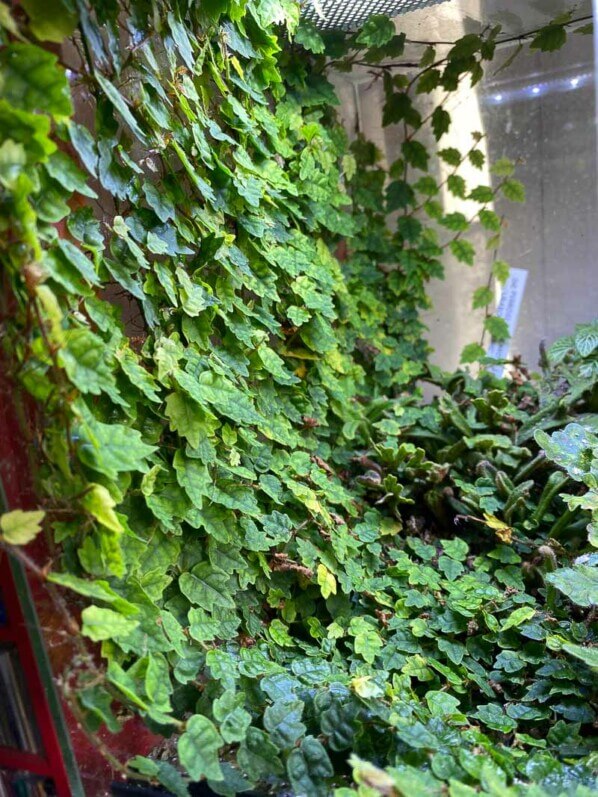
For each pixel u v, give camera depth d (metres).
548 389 2.02
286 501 1.49
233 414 1.19
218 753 1.02
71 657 0.88
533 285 2.39
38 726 0.92
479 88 2.22
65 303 0.90
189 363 1.17
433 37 2.01
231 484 1.23
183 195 1.21
